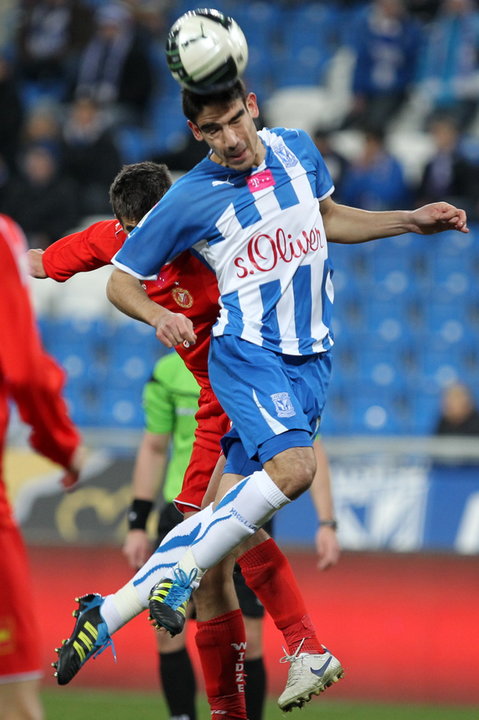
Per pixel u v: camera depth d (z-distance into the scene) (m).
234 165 13.82
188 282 14.99
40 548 28.14
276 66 54.22
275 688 26.70
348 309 39.97
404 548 26.84
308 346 14.32
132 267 14.17
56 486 28.36
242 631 15.99
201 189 13.98
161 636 20.42
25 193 43.50
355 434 36.34
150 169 16.03
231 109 13.55
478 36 50.00
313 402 14.42
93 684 27.83
